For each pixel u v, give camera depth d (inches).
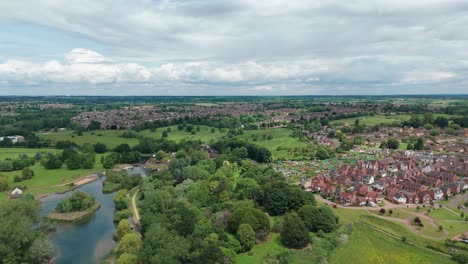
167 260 4256.9
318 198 7490.2
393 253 5002.5
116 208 7362.2
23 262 4608.8
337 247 5118.1
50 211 7244.1
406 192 7327.8
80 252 5442.9
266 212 6491.1
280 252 4992.6
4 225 4650.6
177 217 5344.5
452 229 5728.3
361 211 6633.9
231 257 4653.1
